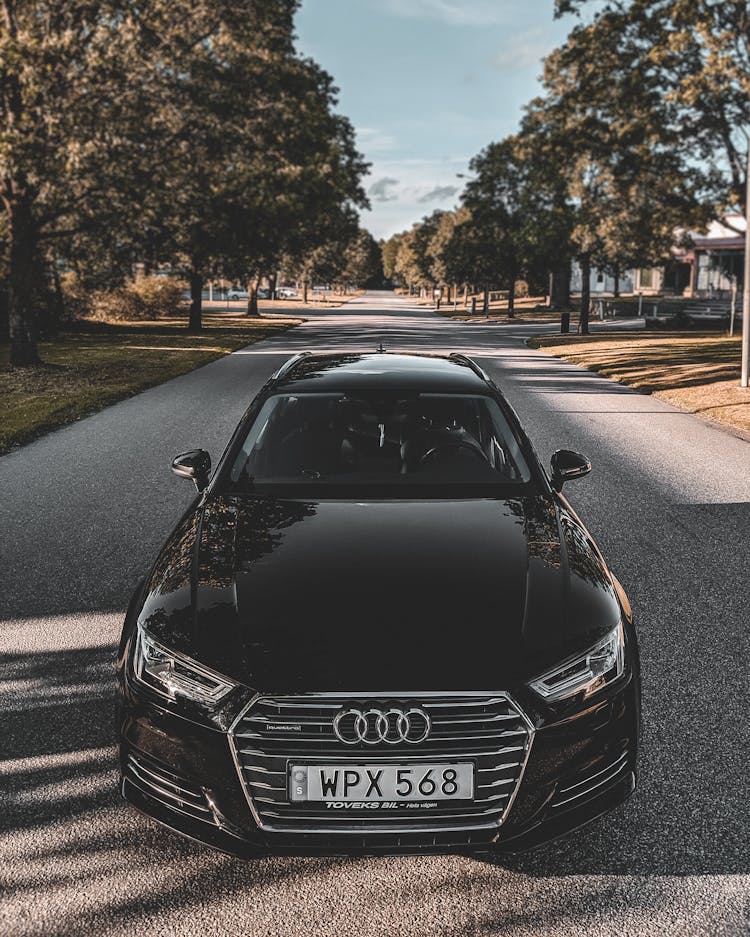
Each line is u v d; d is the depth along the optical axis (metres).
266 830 2.63
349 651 2.70
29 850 3.00
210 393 15.57
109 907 2.73
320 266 81.25
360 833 2.61
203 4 18.52
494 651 2.71
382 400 4.45
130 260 19.81
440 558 3.21
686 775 3.46
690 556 6.25
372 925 2.66
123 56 16.16
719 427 12.31
